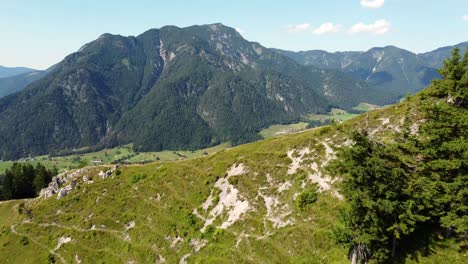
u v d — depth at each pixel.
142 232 78.31
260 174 72.88
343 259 46.56
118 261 75.12
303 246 53.06
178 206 79.06
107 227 85.50
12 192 151.12
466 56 38.28
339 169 42.50
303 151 71.31
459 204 36.41
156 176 93.88
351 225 41.19
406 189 38.16
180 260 66.50
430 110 40.53
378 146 40.41
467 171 36.69
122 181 100.06
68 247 85.62
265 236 59.34
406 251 42.03
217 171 81.88
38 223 98.44
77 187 106.75
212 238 66.06
